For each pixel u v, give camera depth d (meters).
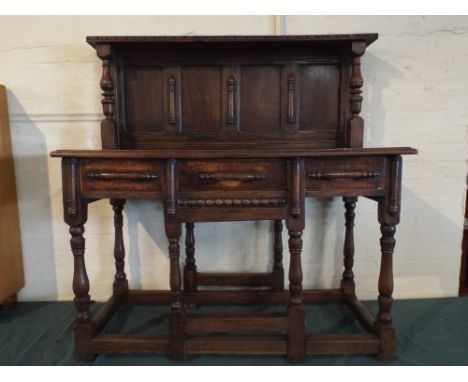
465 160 1.74
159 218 1.80
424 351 1.40
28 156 1.74
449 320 1.62
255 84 1.58
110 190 1.25
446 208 1.78
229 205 1.24
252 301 1.74
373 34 1.40
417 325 1.57
